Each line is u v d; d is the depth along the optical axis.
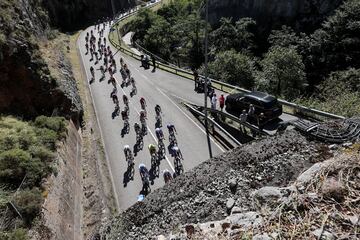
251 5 71.19
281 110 25.86
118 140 28.20
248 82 43.56
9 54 23.31
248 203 9.80
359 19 44.31
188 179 12.59
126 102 33.38
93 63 49.31
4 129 20.47
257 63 56.22
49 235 15.30
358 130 11.48
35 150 19.28
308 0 61.88
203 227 7.42
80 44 62.53
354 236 5.38
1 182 16.62
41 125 22.70
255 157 12.02
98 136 29.00
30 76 24.58
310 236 5.57
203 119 30.30
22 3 35.53
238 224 6.81
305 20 62.41
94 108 34.34
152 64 47.41
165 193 12.42
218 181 11.73
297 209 6.27
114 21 80.62
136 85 39.50
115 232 11.80
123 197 21.56
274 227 6.04
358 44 44.03
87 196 21.81
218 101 32.28
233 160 12.47
